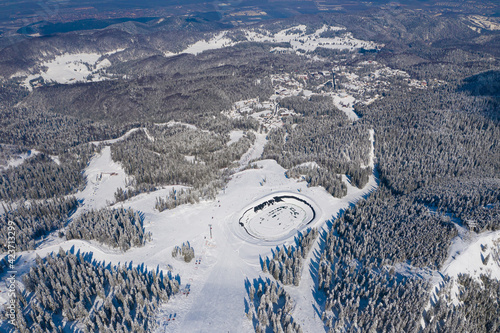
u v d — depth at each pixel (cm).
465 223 16450
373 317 12119
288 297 13562
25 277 13900
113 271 14688
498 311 12875
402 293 13088
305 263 16288
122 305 13688
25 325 11994
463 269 14312
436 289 13212
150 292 14538
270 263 15638
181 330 12850
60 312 13188
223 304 14112
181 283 15425
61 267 15012
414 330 11569
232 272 16112
